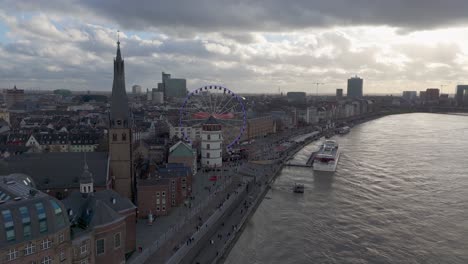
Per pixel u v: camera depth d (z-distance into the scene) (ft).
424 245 405.18
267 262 368.89
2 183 318.24
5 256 241.14
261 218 483.92
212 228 422.82
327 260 373.20
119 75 454.40
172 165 576.20
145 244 375.45
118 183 466.70
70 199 333.62
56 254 269.44
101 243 305.53
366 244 407.85
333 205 532.32
